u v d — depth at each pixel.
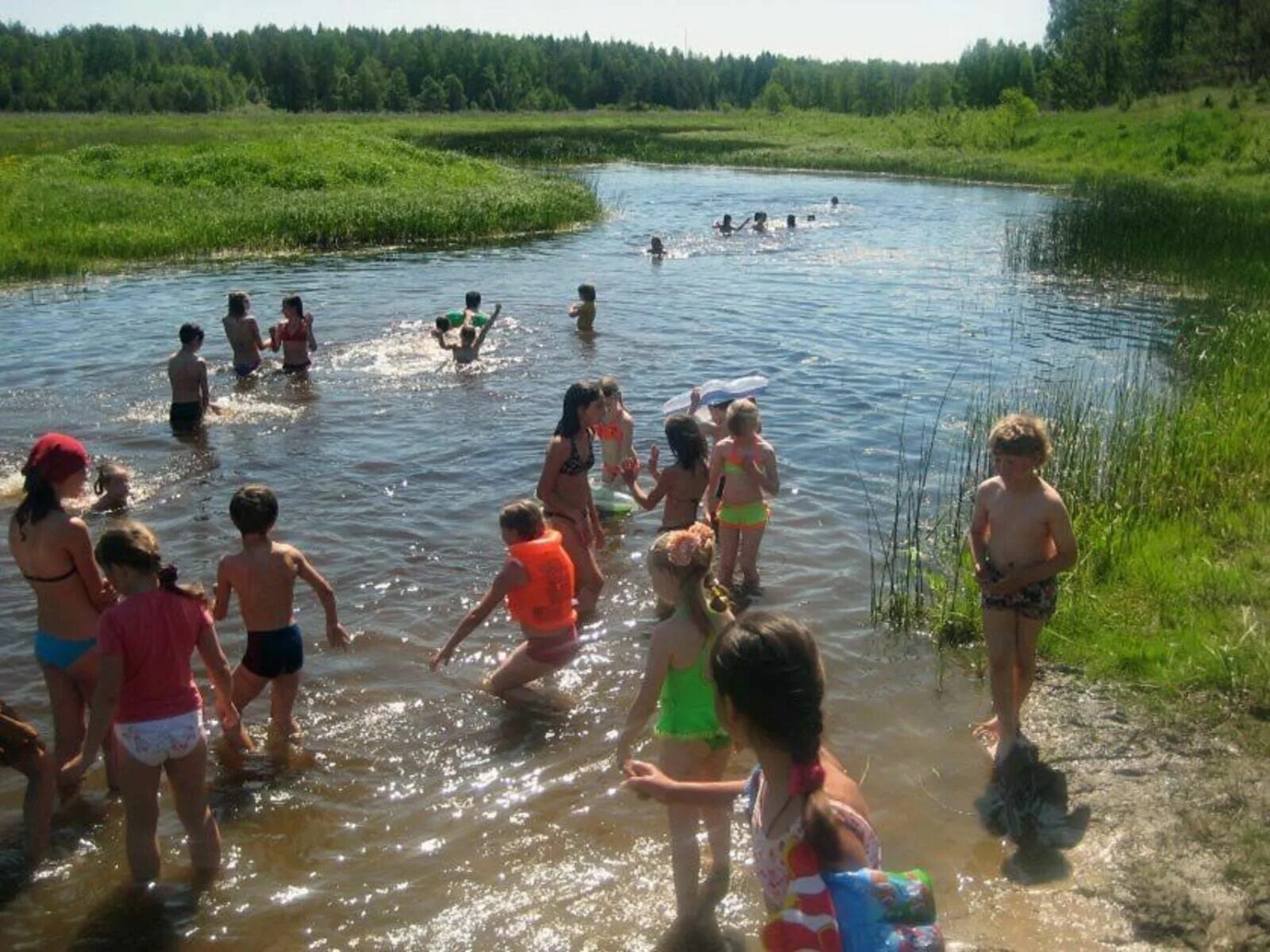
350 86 157.00
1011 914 4.98
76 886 5.33
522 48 178.62
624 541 9.74
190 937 4.98
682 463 8.86
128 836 5.30
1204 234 24.91
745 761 6.39
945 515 10.09
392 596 8.54
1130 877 5.18
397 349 16.75
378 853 5.58
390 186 37.88
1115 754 6.21
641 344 17.25
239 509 6.39
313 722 6.82
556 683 7.31
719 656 3.23
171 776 5.34
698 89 174.75
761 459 8.51
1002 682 6.23
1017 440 6.00
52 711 6.44
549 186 39.91
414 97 164.00
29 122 100.75
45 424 12.98
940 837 5.59
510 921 5.07
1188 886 5.07
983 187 48.22
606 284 22.92
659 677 4.98
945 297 21.45
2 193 31.98
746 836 5.68
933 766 6.24
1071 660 7.27
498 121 121.62
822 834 2.96
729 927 4.99
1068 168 52.78
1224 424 10.80
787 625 3.24
